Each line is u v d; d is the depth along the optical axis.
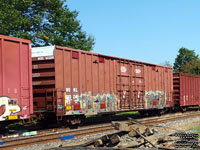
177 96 25.61
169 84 24.00
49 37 24.39
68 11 26.77
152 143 9.49
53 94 13.41
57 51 13.70
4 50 10.71
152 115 22.48
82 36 27.81
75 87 14.46
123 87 18.02
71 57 14.35
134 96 18.97
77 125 15.21
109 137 10.02
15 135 11.28
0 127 11.04
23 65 11.43
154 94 21.44
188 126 18.64
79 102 14.59
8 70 10.80
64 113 13.64
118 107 17.34
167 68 23.78
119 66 17.80
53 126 15.17
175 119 19.86
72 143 10.53
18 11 21.09
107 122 17.88
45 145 10.56
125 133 10.61
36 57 13.97
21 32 21.39
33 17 24.20
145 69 20.47
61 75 13.80
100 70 16.23
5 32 19.36
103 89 16.31
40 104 14.04
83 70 15.05
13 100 10.87
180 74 25.69
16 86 11.05
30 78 11.66
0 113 10.35
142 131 10.23
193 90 28.34
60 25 25.73
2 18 19.11
